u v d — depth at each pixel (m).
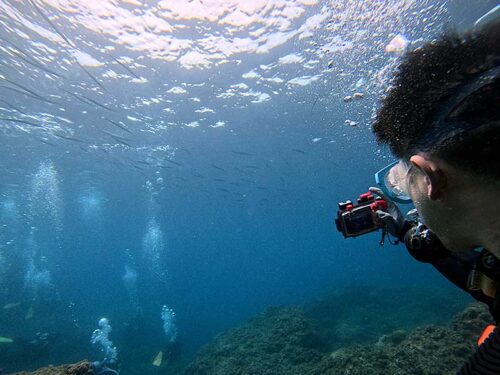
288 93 16.00
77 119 17.17
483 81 0.55
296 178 33.94
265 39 11.84
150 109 16.48
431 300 20.55
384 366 6.62
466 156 0.55
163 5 9.94
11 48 11.65
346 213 1.43
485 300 0.79
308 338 13.22
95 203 40.97
